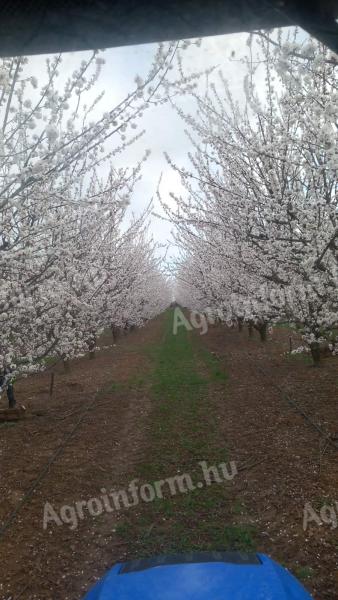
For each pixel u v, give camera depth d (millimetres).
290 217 6285
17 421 8656
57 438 7414
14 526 4516
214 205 8523
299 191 6312
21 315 6211
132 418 8531
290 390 8898
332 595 3139
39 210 5328
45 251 5793
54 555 3979
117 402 9914
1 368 6309
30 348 7391
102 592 2029
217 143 6789
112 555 3939
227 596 1891
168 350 18578
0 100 4086
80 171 5156
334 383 8883
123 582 2064
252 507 4586
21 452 6812
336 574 3352
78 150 4098
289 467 5371
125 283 13234
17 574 3707
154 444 6895
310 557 3605
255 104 5508
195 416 8266
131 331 29828
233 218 7566
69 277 7707
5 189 4012
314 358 10648
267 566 2131
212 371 12438
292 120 6066
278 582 1996
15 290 5535
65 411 9234
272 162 6156
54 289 6875
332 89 4957
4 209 4332
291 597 1955
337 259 5582
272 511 4430
